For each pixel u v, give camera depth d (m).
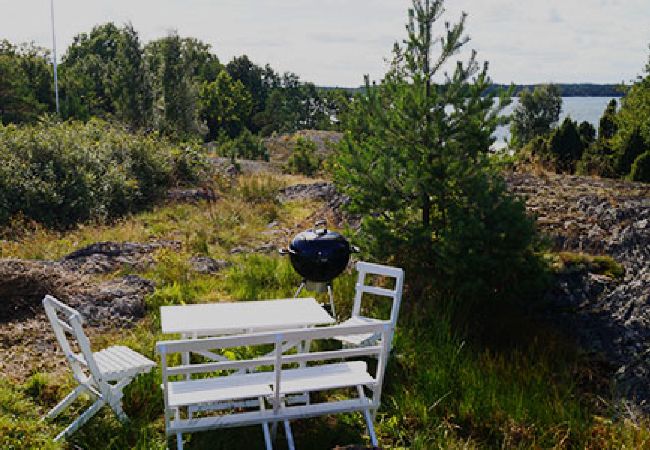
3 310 6.80
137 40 39.03
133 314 7.24
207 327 5.21
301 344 5.61
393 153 7.44
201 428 4.30
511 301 6.84
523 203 6.94
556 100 61.56
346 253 6.54
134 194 15.28
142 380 5.21
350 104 8.72
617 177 14.13
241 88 72.75
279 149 40.28
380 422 4.99
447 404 5.20
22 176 13.52
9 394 4.92
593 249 7.87
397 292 5.93
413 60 7.48
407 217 7.66
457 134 7.23
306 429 4.89
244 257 9.70
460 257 6.68
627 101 22.97
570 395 5.50
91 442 4.53
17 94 38.31
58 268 8.16
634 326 6.34
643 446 4.71
